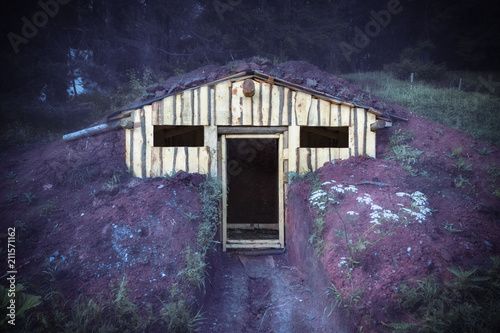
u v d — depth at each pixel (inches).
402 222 217.2
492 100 459.8
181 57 830.5
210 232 254.2
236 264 287.4
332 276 203.2
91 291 197.2
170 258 219.9
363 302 183.3
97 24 714.2
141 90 504.4
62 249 222.7
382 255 201.2
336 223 230.1
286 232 305.1
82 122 485.7
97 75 609.3
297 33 912.9
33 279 200.7
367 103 355.6
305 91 301.1
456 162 295.0
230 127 305.4
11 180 312.3
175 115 297.0
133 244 225.6
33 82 545.0
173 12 804.6
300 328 210.2
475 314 162.1
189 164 296.7
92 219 246.4
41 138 431.2
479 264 190.2
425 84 600.4
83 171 303.6
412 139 323.3
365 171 278.4
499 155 308.7
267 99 301.4
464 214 231.6
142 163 295.1
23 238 233.0
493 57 904.9
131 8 767.7
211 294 235.6
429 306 170.4
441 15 927.0
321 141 414.6
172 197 261.7
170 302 197.6
